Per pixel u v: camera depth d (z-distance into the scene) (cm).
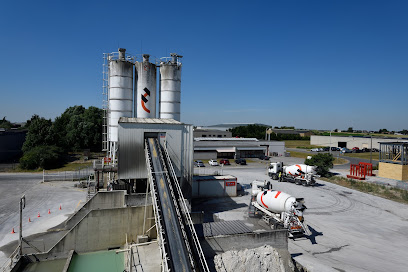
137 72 3616
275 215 2538
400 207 3272
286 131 19225
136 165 2611
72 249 2103
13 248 2048
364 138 10794
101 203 2677
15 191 3662
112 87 3472
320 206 3244
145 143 2569
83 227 2136
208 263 1769
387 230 2538
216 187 3556
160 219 1761
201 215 2244
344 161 7650
